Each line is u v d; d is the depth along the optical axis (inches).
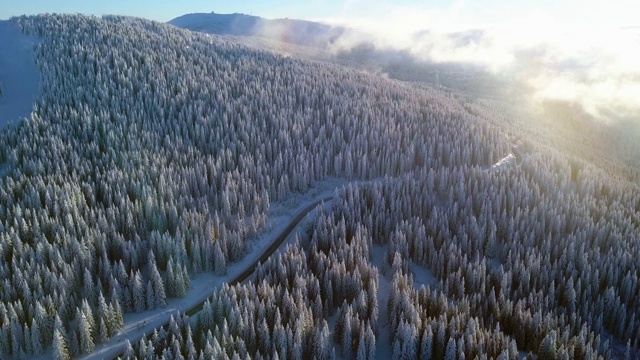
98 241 2765.7
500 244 3526.1
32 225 2832.2
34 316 2309.3
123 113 4510.3
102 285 2635.3
